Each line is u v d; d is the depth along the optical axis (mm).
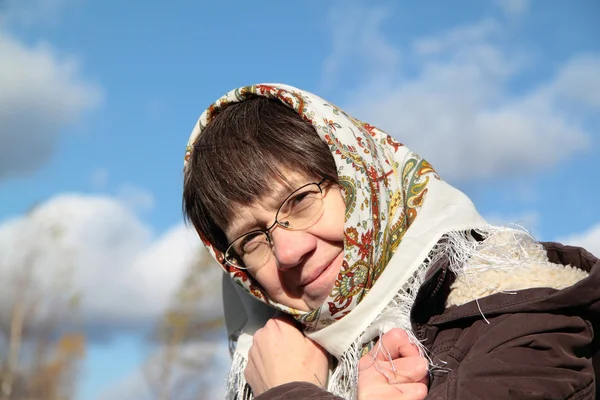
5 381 20188
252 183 1981
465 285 1771
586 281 1618
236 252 2145
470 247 1854
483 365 1604
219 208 2055
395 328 1795
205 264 11148
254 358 2090
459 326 1759
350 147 2018
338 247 2004
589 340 1649
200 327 14352
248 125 2049
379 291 1910
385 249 2006
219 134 2080
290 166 1979
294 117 2045
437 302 1832
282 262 1959
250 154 2002
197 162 2100
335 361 2074
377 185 2014
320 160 1983
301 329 2111
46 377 20703
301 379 1980
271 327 2117
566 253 1873
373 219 1971
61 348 21094
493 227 1902
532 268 1744
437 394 1595
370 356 1820
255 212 1998
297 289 2080
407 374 1723
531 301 1653
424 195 2039
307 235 1972
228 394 2375
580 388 1599
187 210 2240
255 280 2197
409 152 2164
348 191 1951
